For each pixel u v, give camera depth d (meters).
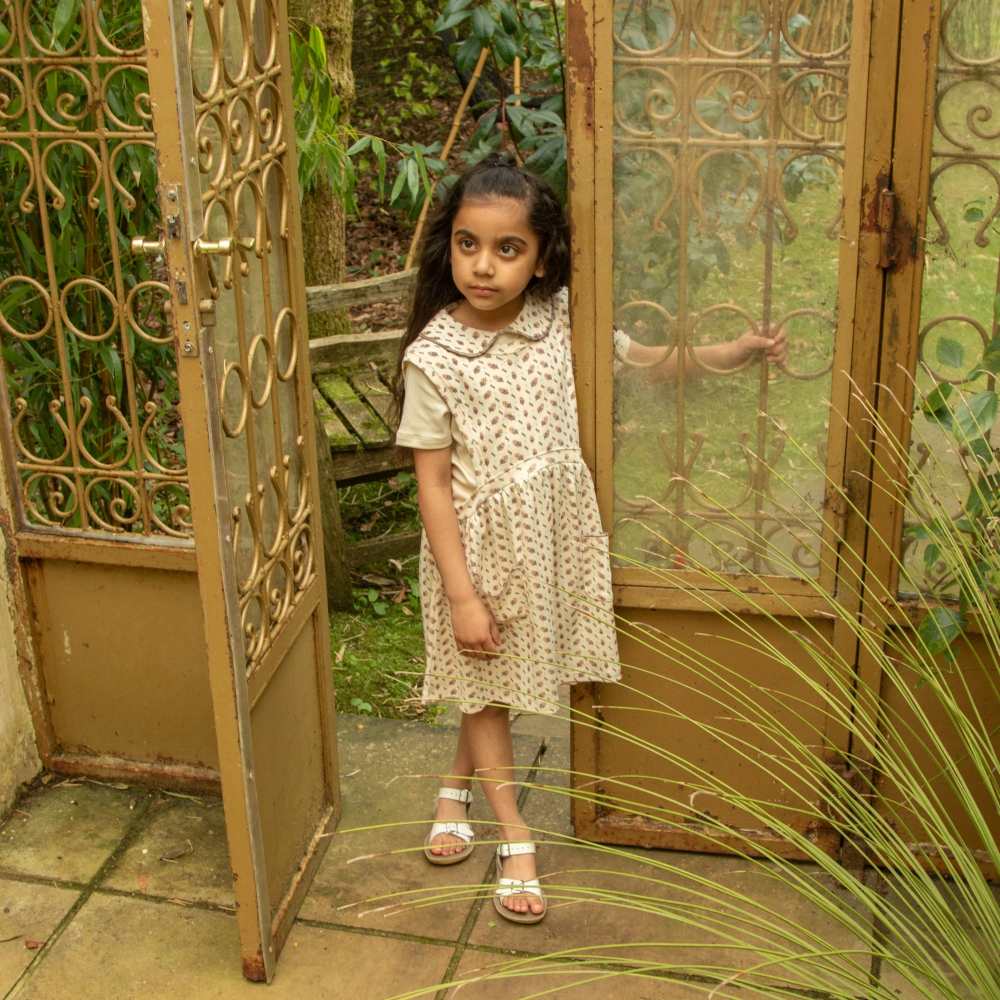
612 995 2.08
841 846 2.33
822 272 2.05
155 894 2.34
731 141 2.01
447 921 2.25
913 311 2.03
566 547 2.19
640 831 2.40
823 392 2.12
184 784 2.61
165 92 1.64
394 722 2.82
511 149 3.17
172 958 2.18
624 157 2.04
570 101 2.00
